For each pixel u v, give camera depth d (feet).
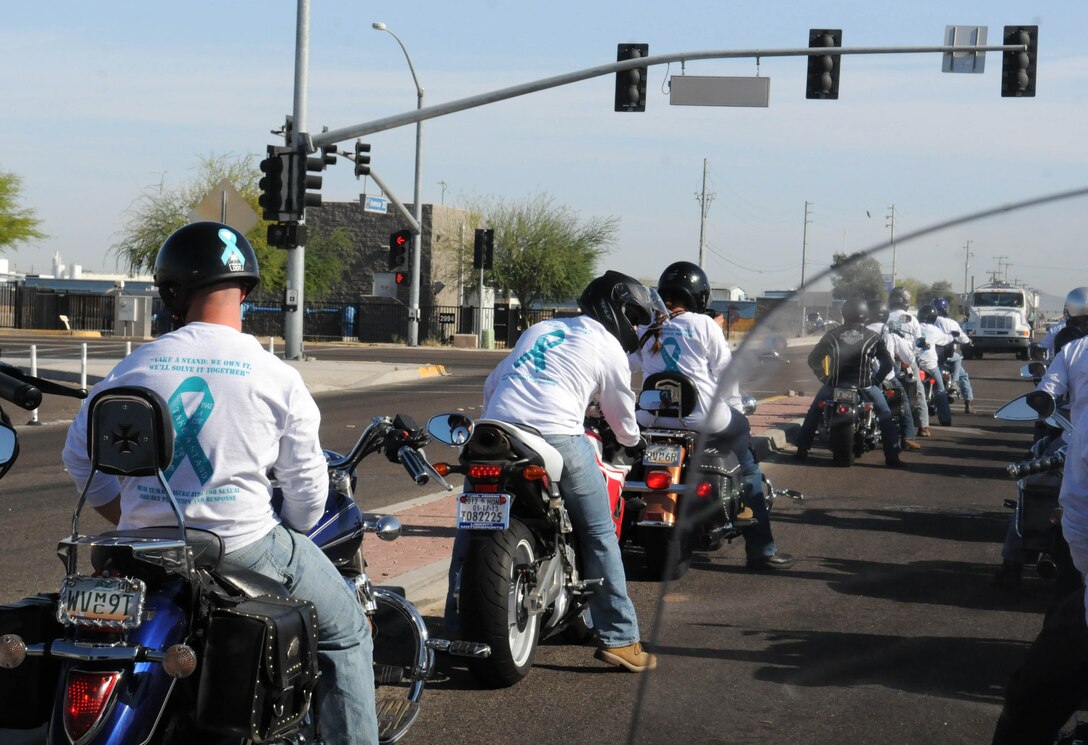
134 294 159.43
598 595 17.60
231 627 9.34
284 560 10.63
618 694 16.84
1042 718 6.80
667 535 22.33
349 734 11.08
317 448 10.69
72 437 10.28
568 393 17.51
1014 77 74.38
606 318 18.22
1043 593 6.88
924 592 6.67
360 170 109.81
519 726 15.44
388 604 14.20
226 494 10.12
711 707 6.58
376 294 142.10
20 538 27.55
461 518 16.56
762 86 74.90
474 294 183.21
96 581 9.08
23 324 168.45
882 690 6.49
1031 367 23.43
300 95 82.23
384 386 80.38
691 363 22.26
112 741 8.77
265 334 173.47
